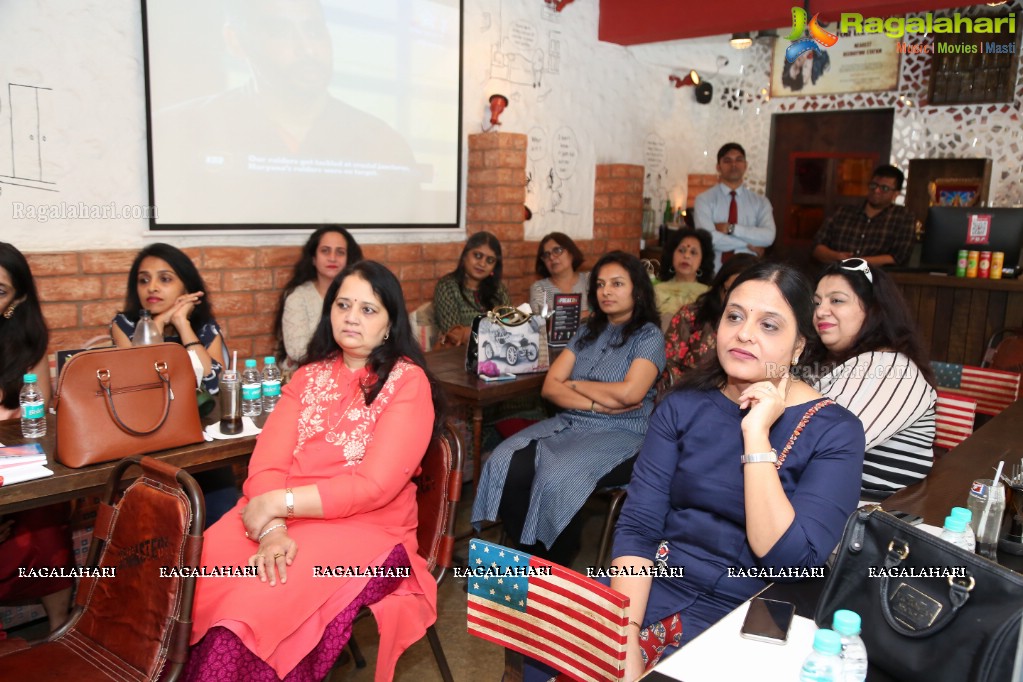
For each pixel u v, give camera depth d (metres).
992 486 1.58
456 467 2.09
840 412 1.62
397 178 4.43
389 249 4.42
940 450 2.69
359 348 2.06
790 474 1.59
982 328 4.61
